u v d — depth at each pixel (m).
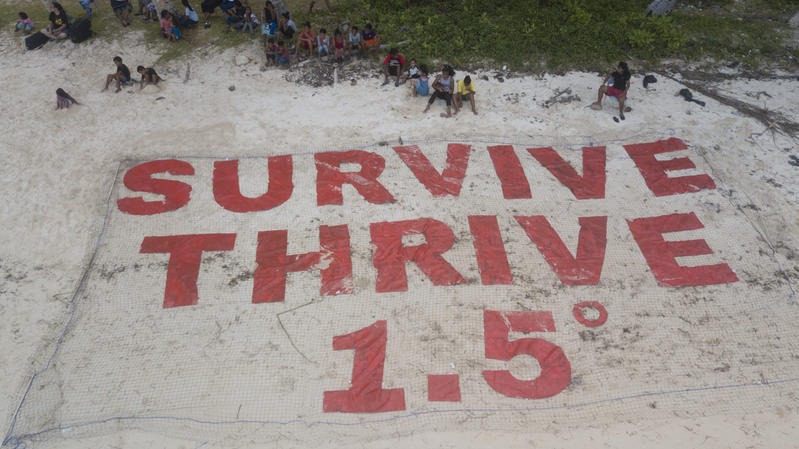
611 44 15.63
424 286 10.24
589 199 11.80
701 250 10.72
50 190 12.30
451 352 9.34
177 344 9.58
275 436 8.45
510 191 11.95
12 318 10.05
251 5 17.83
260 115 14.07
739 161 12.56
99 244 11.17
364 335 9.60
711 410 8.53
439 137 13.31
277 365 9.27
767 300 9.87
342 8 17.44
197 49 16.09
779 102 14.20
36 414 8.76
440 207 11.64
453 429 8.45
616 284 10.23
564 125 13.62
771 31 16.41
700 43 15.87
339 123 13.77
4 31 16.95
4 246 11.23
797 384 8.76
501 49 15.58
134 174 12.52
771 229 11.08
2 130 13.80
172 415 8.68
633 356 9.21
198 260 10.80
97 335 9.75
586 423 8.47
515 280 10.31
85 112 14.24
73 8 17.94
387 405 8.72
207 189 12.15
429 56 15.52
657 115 13.82
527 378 8.99
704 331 9.48
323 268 10.60
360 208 11.67
